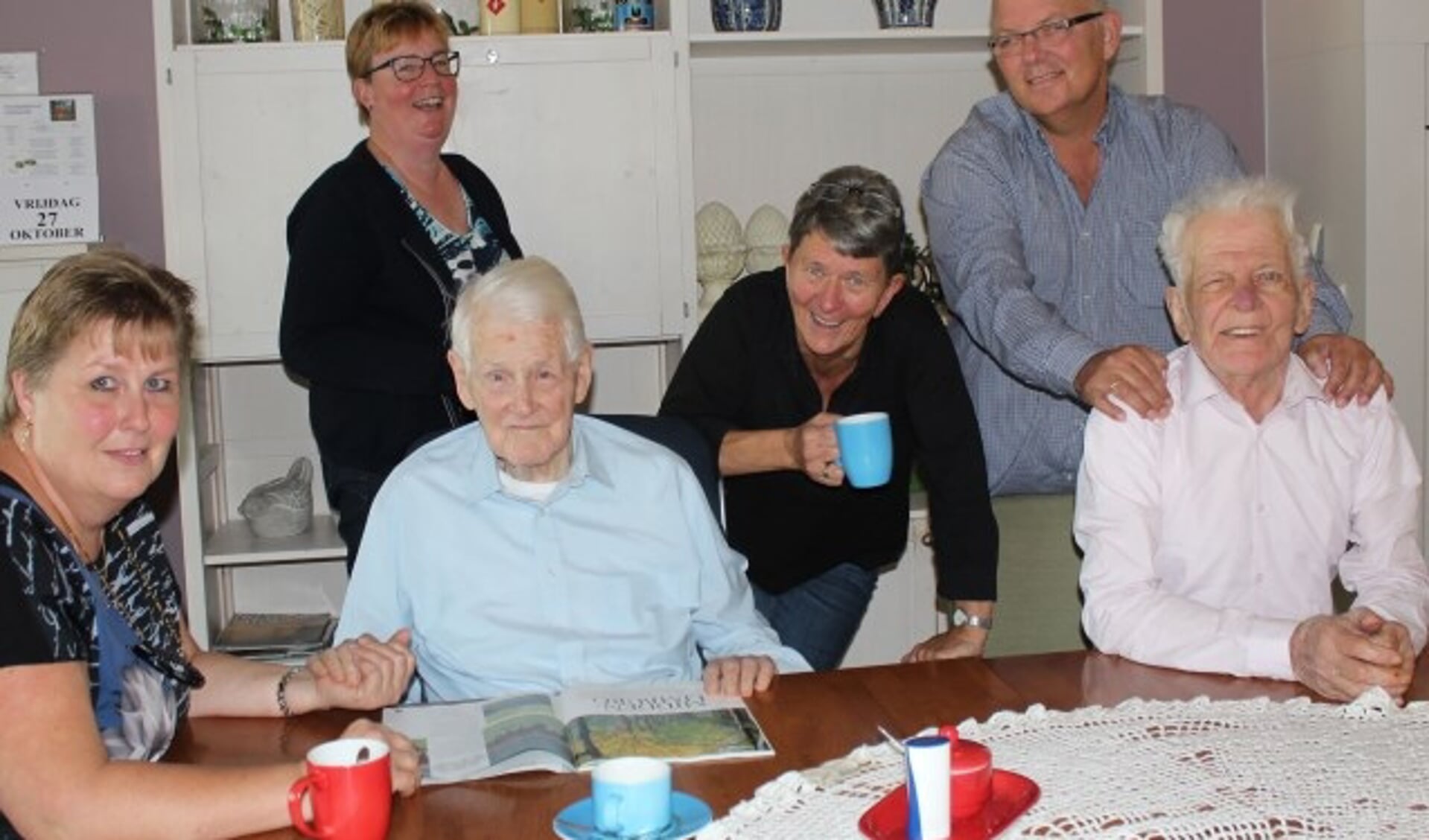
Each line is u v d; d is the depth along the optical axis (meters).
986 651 2.91
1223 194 2.13
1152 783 1.61
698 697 1.94
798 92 3.90
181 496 3.45
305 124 3.43
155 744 1.80
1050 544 2.87
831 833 1.51
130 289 1.68
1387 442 2.21
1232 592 2.21
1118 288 2.87
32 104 3.49
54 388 1.66
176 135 3.41
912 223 3.97
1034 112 2.72
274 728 1.90
